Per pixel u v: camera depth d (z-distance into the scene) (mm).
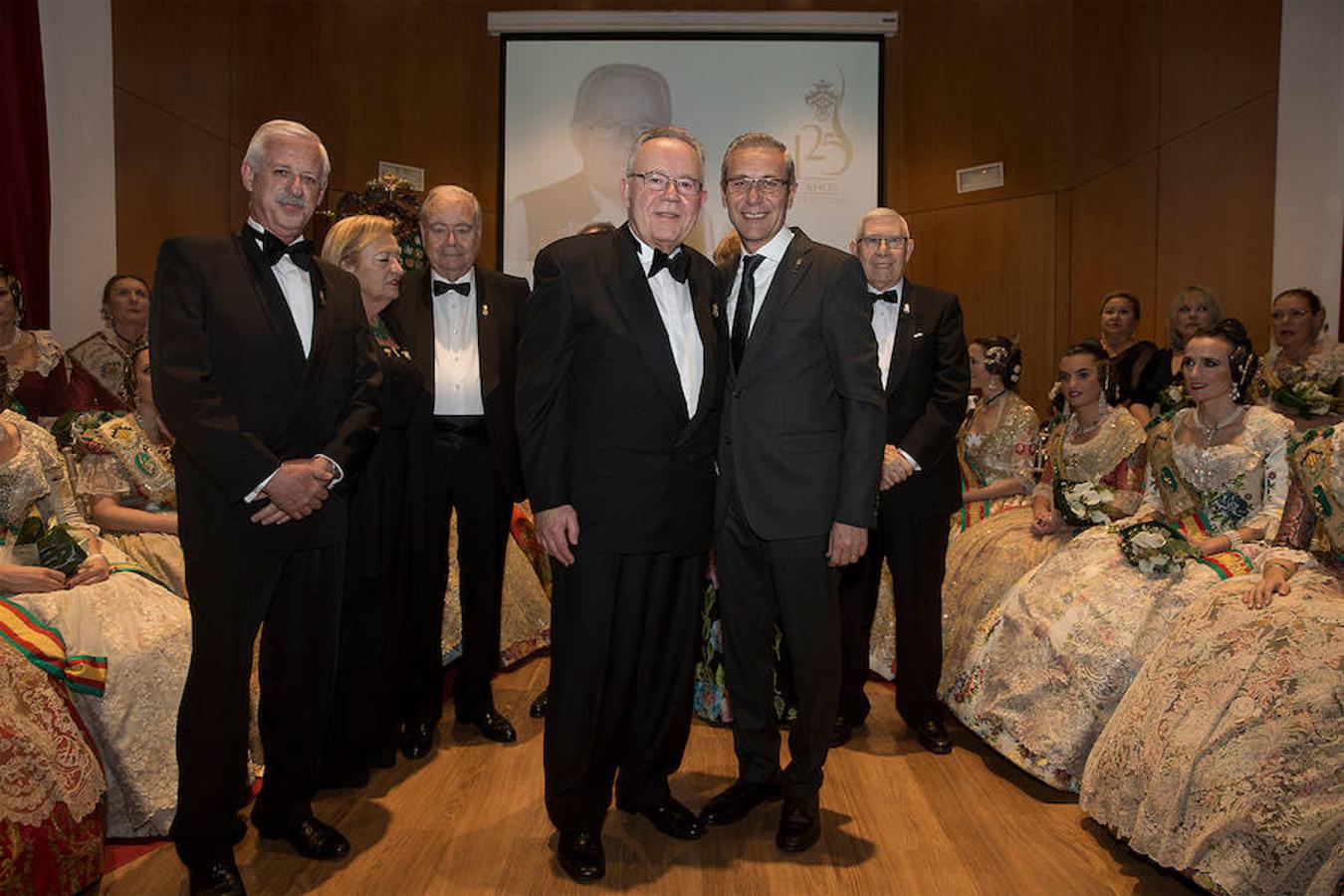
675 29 8156
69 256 5168
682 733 2645
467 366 3305
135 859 2502
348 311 2439
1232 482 3143
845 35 8164
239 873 2301
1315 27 5094
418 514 3158
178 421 2115
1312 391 3350
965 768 3189
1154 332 6637
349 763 2943
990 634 3344
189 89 6203
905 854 2553
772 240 2561
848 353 2469
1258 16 5496
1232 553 3010
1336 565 2555
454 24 8281
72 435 3301
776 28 8109
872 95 8180
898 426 3240
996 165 8039
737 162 2514
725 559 2617
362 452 2385
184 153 6152
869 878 2422
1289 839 2037
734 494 2555
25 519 2744
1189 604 2828
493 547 3352
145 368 3406
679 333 2451
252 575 2217
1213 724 2303
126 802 2609
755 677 2693
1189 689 2426
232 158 6715
